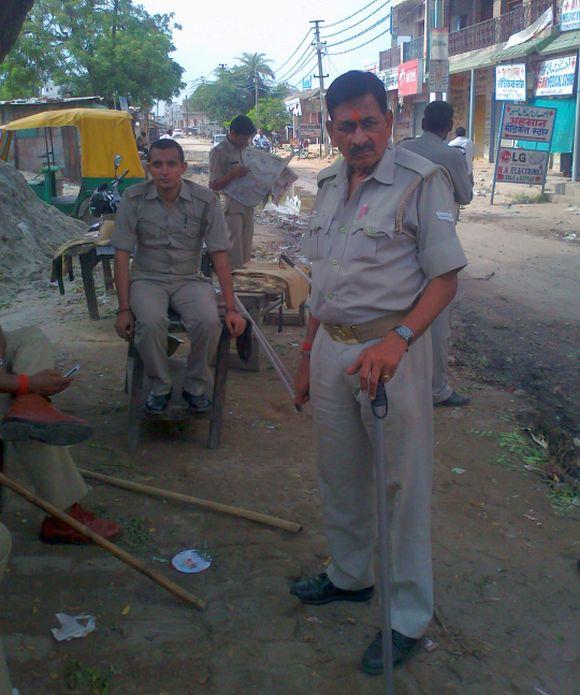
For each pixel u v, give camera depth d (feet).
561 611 10.55
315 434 9.68
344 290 8.82
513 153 61.93
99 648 9.57
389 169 8.63
